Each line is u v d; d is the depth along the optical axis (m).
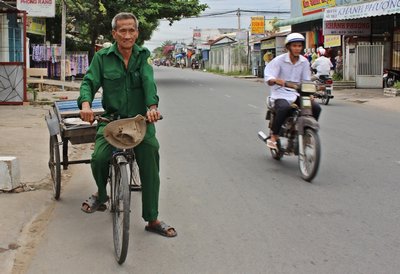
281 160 8.23
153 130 4.67
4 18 17.48
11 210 5.58
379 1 20.11
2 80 15.82
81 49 34.22
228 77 44.12
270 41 40.81
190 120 13.26
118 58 4.55
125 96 4.62
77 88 23.44
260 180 6.92
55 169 5.96
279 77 7.39
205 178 7.06
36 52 27.78
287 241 4.66
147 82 4.50
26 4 19.91
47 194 6.24
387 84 23.22
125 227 4.06
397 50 24.25
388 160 8.09
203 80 37.03
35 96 17.48
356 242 4.61
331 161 8.06
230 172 7.41
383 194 6.14
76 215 5.50
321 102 17.89
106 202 5.25
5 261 4.26
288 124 7.37
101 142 4.66
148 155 4.61
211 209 5.65
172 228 4.86
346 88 24.31
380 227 4.99
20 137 10.05
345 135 10.68
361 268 4.06
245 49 53.19
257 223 5.16
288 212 5.50
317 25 30.75
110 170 4.71
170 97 20.78
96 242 4.74
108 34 32.19
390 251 4.40
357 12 21.77
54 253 4.48
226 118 13.65
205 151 9.02
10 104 15.91
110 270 4.12
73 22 31.66
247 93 23.08
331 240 4.66
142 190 4.77
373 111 15.47
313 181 6.82
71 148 9.55
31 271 4.11
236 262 4.21
